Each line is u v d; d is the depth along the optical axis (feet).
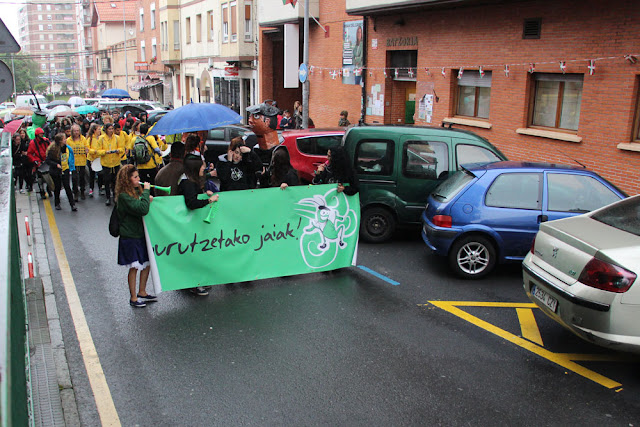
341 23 69.56
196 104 30.63
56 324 20.89
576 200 25.31
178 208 22.95
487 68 49.24
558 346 19.51
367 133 31.37
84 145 45.03
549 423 14.93
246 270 24.72
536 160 45.39
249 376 17.22
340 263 26.73
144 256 22.59
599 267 16.57
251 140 47.80
